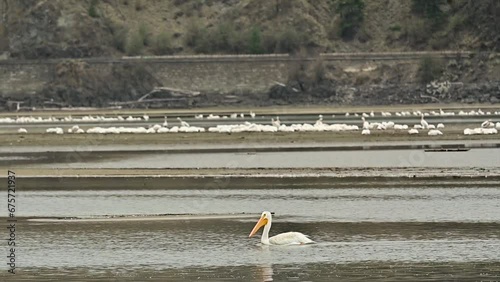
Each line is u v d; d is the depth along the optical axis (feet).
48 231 193.98
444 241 177.68
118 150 333.62
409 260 163.53
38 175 272.10
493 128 363.15
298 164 283.38
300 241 177.88
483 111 528.63
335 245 175.73
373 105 623.36
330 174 263.08
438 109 556.10
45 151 337.72
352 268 158.40
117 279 154.40
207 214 209.67
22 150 343.87
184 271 158.61
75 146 351.67
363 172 265.34
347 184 246.47
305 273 155.94
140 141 360.89
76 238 186.70
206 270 159.12
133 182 256.52
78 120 517.96
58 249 177.06
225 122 476.95
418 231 186.70
